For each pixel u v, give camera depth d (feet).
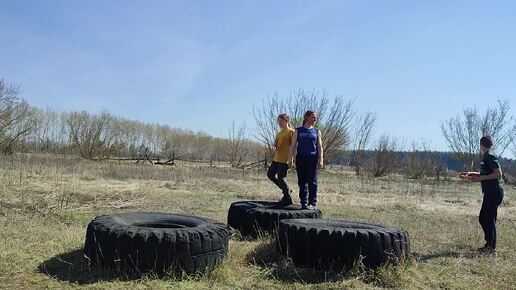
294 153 26.63
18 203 31.30
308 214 24.80
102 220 18.33
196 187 51.65
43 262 17.67
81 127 124.36
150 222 19.65
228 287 16.25
